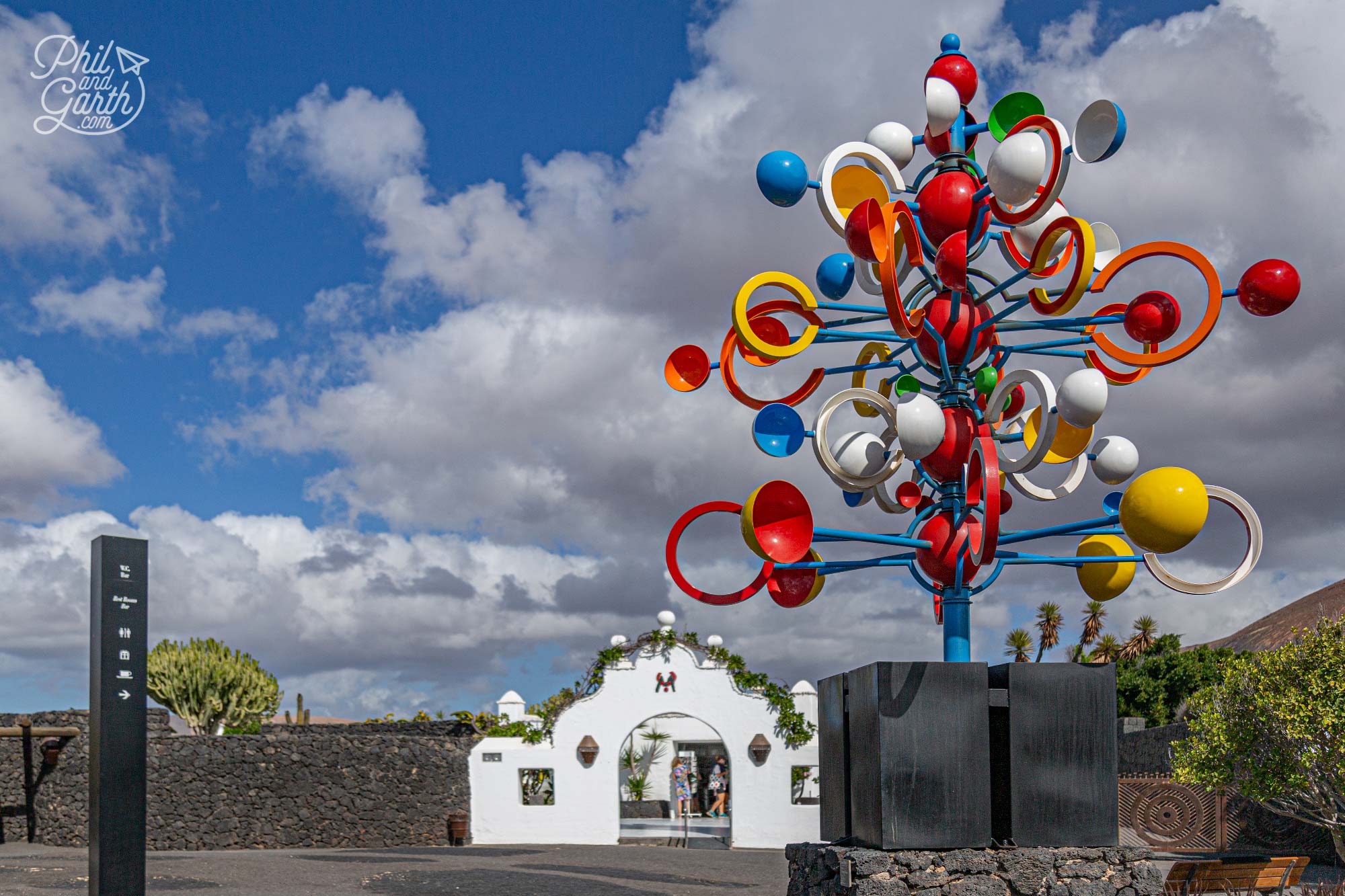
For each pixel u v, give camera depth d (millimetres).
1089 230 7113
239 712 33250
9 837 25500
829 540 7820
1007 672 7250
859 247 7383
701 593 8344
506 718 27766
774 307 8586
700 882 17500
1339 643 15828
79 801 24922
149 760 24859
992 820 7387
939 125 8102
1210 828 21000
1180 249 7445
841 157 8156
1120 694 39062
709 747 35031
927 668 7074
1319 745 15492
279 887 16281
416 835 25781
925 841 6938
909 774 6977
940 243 7688
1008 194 7246
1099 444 8289
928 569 7930
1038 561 8133
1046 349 8445
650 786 34469
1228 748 16250
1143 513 7047
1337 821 15773
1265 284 7434
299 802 25281
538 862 20516
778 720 25812
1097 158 7383
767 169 8250
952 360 7941
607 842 26125
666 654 26531
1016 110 8164
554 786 26438
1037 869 6945
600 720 26547
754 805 25500
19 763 25812
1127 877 7008
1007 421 8953
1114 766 7184
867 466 7891
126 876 11000
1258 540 7867
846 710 7859
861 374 9562
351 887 16453
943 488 8000
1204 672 37531
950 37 8438
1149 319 7598
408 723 29625
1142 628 43250
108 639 11180
